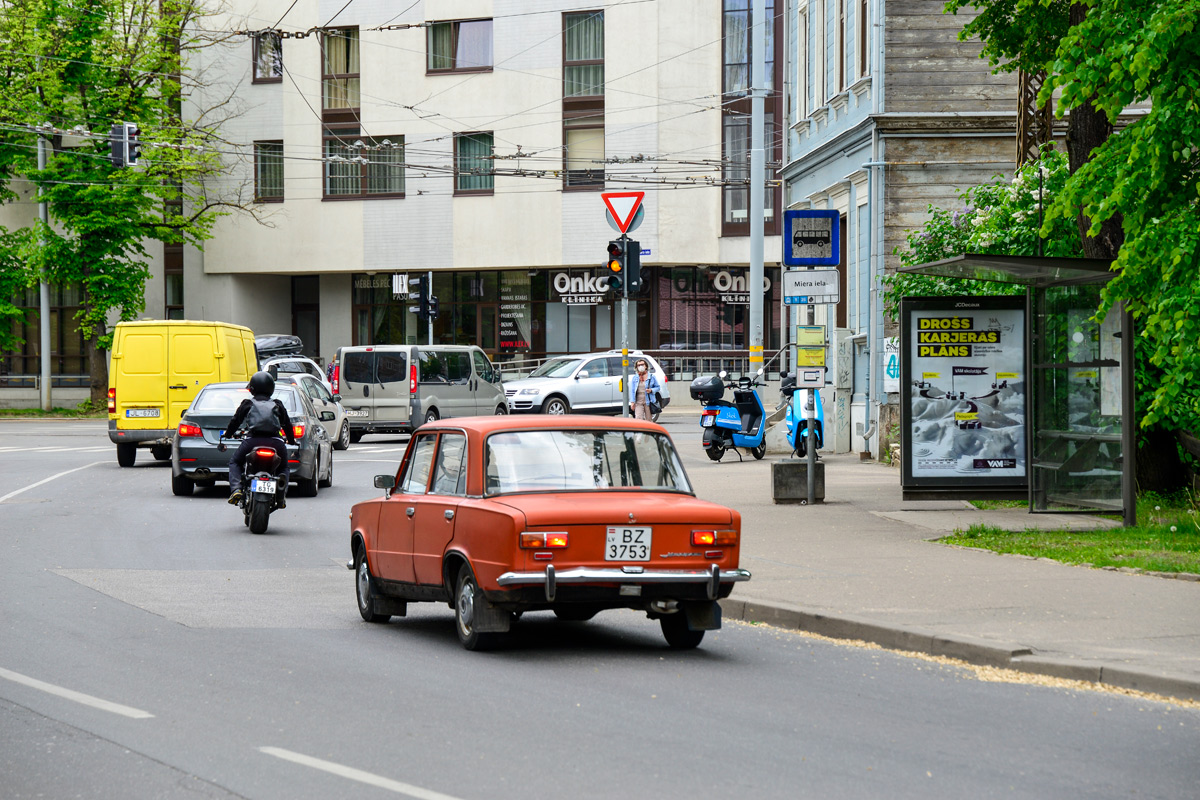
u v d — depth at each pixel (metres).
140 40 56.28
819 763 7.45
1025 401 19.92
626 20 59.25
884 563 14.91
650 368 45.56
